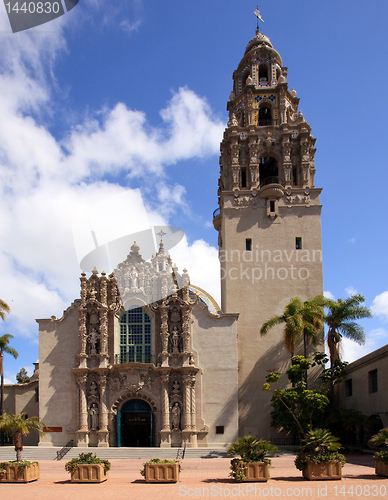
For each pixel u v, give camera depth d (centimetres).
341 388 5453
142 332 5388
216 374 5116
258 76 6588
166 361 5078
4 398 5894
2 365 5681
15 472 2683
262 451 2630
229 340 5206
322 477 2534
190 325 5238
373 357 4403
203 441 4934
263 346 5491
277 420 4950
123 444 5103
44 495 2228
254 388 5359
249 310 5616
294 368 4725
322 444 2570
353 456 4022
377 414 4375
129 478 2852
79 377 5041
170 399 5009
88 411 5000
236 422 4972
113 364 5144
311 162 6212
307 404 4306
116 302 5359
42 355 5234
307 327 5019
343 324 5106
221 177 6662
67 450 4656
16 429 3259
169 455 4512
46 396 5106
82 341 5150
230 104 6631
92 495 2209
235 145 6091
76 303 5359
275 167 6475
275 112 6312
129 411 5097
